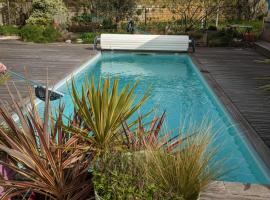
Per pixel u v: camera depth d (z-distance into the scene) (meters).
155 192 2.49
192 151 2.83
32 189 2.79
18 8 20.17
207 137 3.08
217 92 8.02
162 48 14.38
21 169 2.79
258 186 3.44
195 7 19.45
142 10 20.77
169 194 2.50
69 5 21.70
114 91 3.13
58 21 18.78
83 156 3.00
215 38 16.09
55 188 2.78
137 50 14.55
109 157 2.83
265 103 7.14
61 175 2.80
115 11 20.27
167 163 2.76
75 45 15.70
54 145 2.98
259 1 20.12
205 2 18.81
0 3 20.08
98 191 2.64
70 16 20.62
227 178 4.38
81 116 3.29
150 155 2.82
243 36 16.19
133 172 2.70
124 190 2.50
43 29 16.64
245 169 4.71
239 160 4.96
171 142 3.37
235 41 16.12
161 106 7.79
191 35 17.03
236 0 19.77
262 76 9.73
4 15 20.28
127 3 20.17
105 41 14.49
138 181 2.58
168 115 7.20
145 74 10.97
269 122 6.00
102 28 19.34
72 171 2.87
